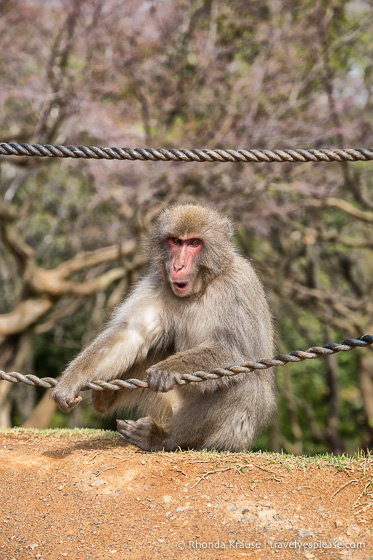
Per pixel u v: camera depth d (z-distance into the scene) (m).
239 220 21.19
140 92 19.98
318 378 36.50
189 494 6.63
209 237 8.07
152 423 8.06
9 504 6.71
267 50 20.70
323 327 33.12
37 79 18.92
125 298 8.78
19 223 28.78
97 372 7.77
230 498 6.52
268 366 6.74
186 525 6.16
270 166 19.86
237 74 21.20
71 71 19.27
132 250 22.38
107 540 6.03
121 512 6.45
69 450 7.77
